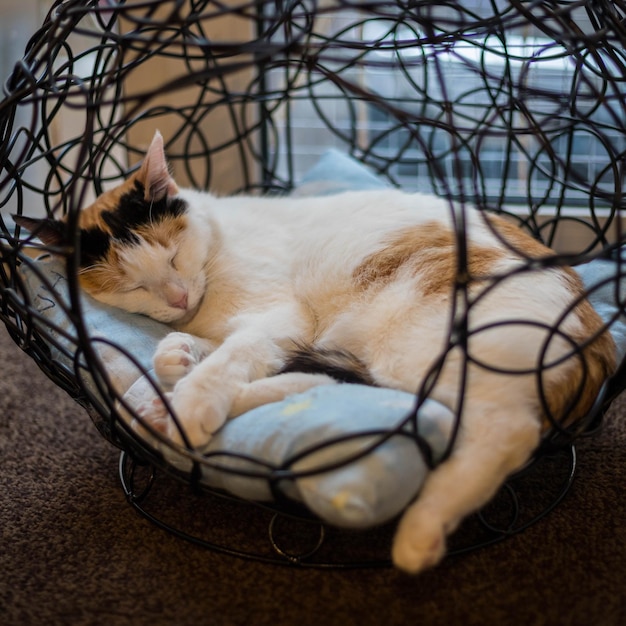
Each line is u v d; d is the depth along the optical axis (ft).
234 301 4.01
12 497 3.58
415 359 3.23
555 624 2.68
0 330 5.72
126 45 2.67
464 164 6.50
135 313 3.99
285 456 2.69
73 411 4.43
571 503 3.37
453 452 2.78
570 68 5.78
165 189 4.12
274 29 3.96
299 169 6.96
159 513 3.40
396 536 2.65
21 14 6.46
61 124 6.41
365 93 2.53
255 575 2.98
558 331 2.57
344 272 3.86
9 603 2.87
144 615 2.79
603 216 6.08
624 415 4.13
